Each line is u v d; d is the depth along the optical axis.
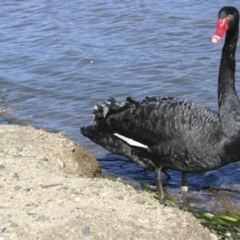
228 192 11.13
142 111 10.59
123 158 12.53
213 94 15.01
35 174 9.52
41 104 15.26
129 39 18.95
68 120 14.31
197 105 10.27
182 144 10.09
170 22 19.73
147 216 8.20
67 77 16.69
